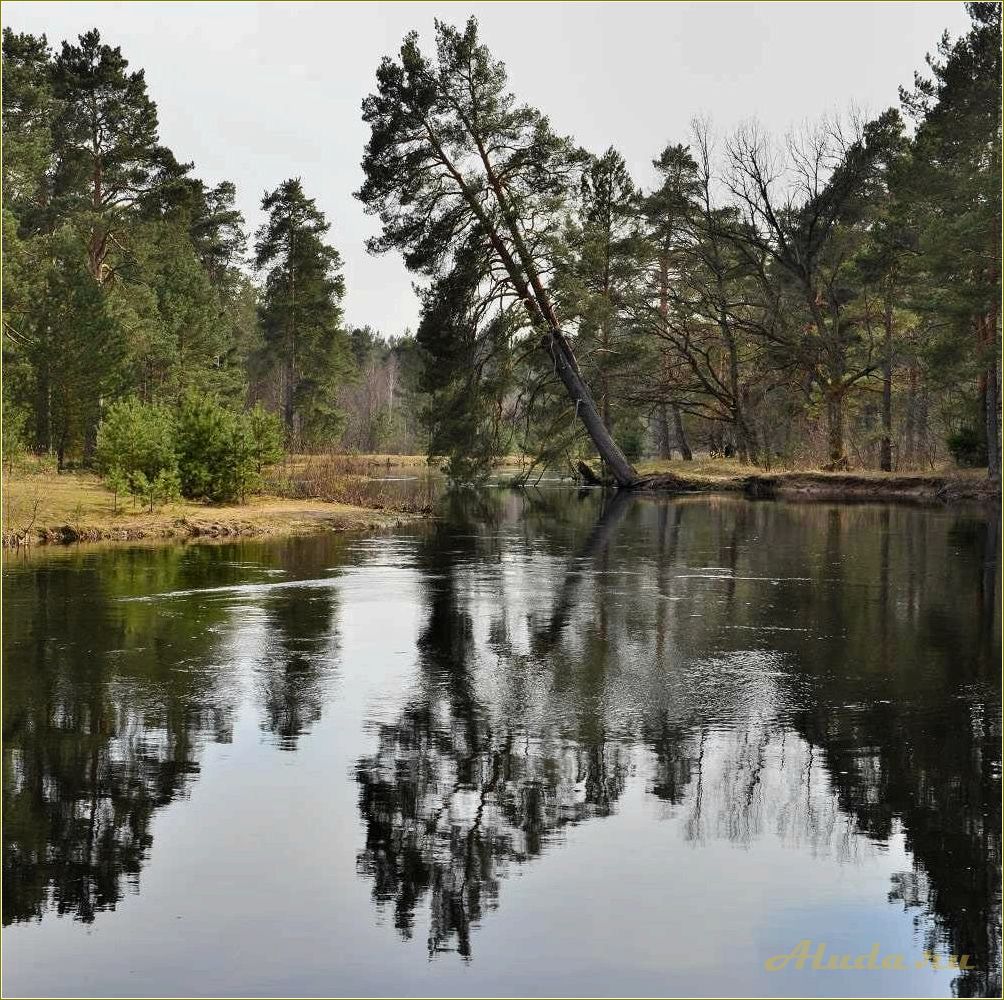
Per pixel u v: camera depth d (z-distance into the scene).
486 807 7.62
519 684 11.36
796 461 59.88
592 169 60.00
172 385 61.75
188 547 24.52
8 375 40.75
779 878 6.47
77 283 43.06
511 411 51.03
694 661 12.54
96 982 5.30
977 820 7.41
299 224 81.50
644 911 6.03
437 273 47.34
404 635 14.07
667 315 63.28
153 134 57.06
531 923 5.89
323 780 8.19
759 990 5.24
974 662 12.48
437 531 30.22
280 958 5.52
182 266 66.06
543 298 48.81
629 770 8.49
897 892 6.30
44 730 9.52
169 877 6.44
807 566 21.69
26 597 16.81
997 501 42.31
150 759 8.68
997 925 5.89
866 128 53.78
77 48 55.69
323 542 26.39
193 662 12.31
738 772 8.44
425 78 46.09
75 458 42.56
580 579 19.67
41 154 51.00
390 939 5.69
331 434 83.62
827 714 10.18
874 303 59.81
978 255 41.53
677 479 53.50
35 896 6.21
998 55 44.09
